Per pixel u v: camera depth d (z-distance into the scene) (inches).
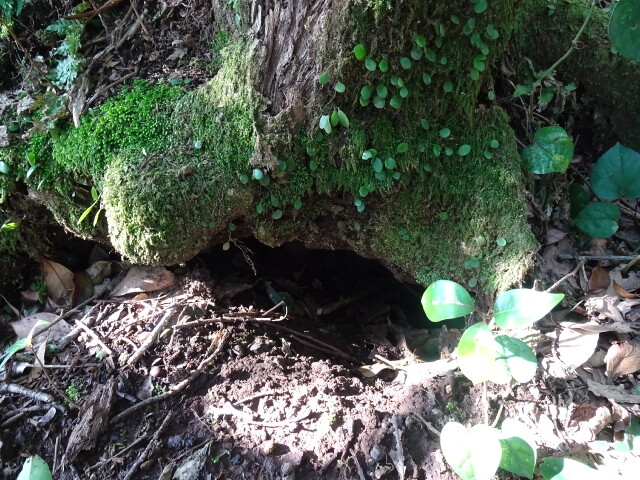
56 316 26.9
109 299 27.5
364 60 22.2
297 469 20.7
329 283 35.1
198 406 23.0
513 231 24.0
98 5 27.1
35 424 22.4
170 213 23.0
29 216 27.3
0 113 25.1
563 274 25.7
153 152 23.7
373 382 25.4
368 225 26.5
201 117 24.0
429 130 24.5
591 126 30.2
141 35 26.9
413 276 27.2
